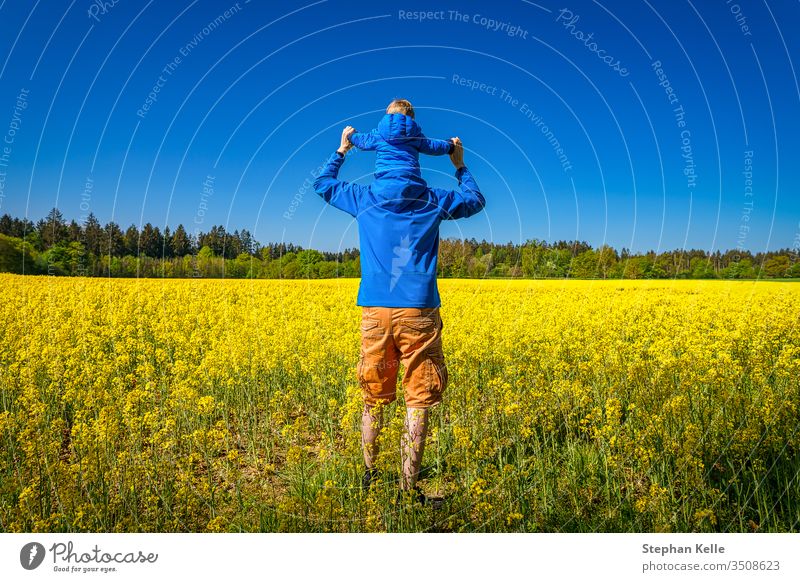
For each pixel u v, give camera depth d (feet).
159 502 10.16
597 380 15.23
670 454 10.64
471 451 11.53
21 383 15.90
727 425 11.41
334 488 9.66
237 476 10.23
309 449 13.43
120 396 14.46
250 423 15.11
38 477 10.21
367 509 9.50
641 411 12.17
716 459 10.61
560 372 15.98
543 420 12.50
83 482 9.68
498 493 9.64
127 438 12.22
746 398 12.67
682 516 9.15
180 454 12.21
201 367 17.24
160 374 18.62
